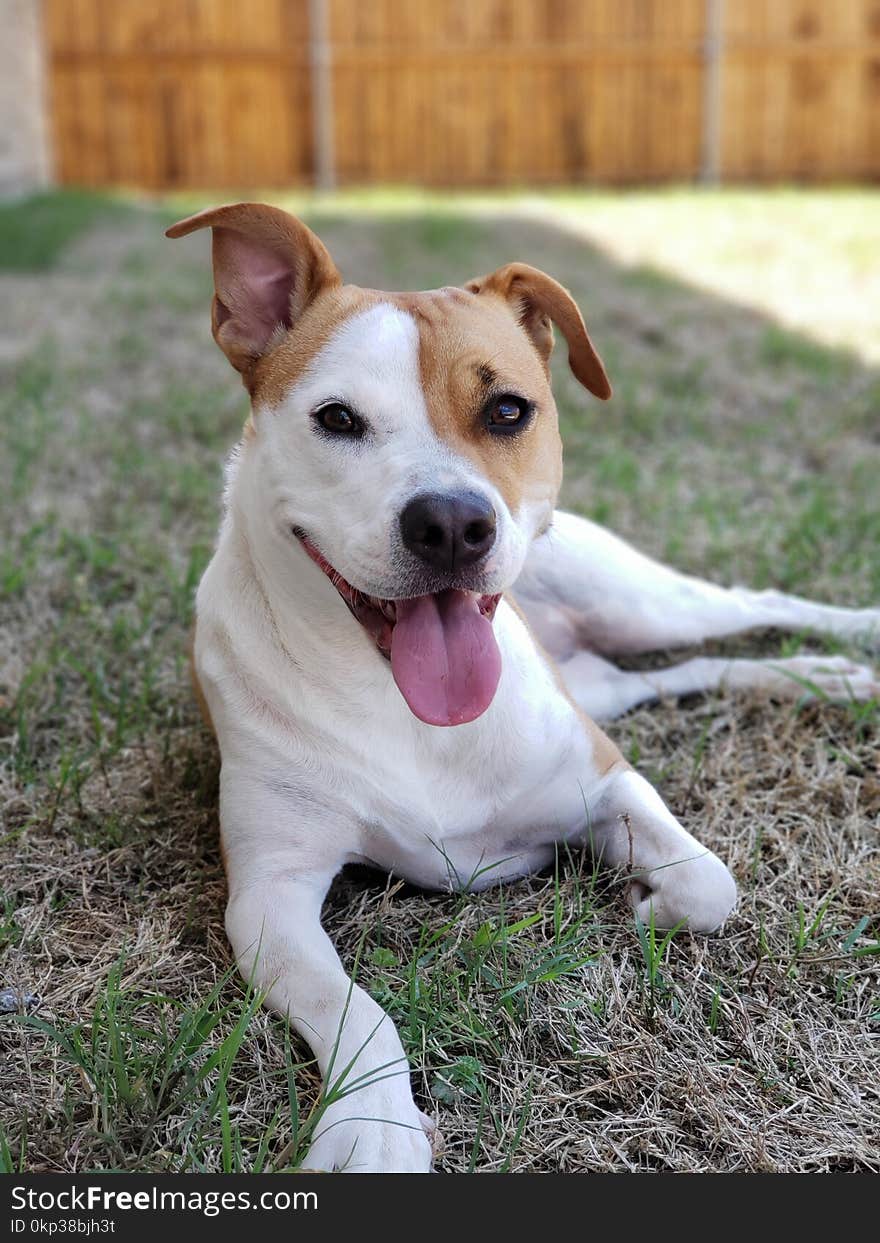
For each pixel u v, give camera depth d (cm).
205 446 129
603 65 343
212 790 68
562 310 61
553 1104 48
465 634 52
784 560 98
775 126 349
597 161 350
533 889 61
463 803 57
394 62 339
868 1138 47
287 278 57
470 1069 48
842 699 75
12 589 91
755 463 124
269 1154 45
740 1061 50
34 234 233
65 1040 48
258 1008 50
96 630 86
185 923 57
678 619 79
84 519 108
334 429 51
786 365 160
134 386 149
